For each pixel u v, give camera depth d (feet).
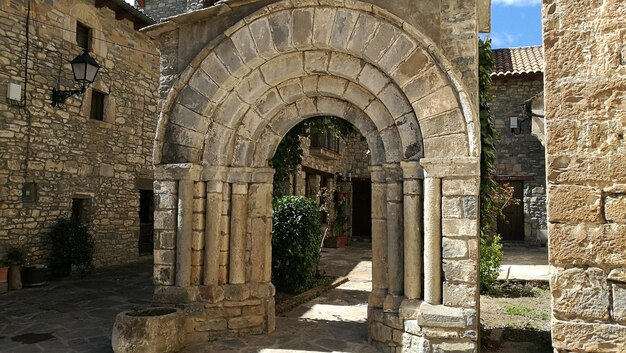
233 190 18.78
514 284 28.78
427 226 15.03
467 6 15.31
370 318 16.75
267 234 19.22
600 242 7.91
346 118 18.08
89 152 35.37
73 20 33.76
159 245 18.31
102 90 36.68
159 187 18.47
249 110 18.74
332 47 16.52
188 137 18.30
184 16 18.22
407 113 15.99
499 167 52.49
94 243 35.29
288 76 17.78
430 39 15.17
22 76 29.68
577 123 8.20
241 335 18.25
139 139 41.09
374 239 16.94
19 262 28.35
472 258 14.44
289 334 18.56
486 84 18.12
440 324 14.39
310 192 51.42
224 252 18.63
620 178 7.89
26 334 18.61
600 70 8.18
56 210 32.30
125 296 26.35
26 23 30.01
